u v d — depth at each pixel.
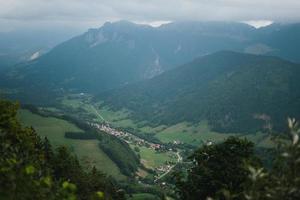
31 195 12.41
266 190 11.49
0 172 12.77
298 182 11.27
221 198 36.84
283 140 11.69
